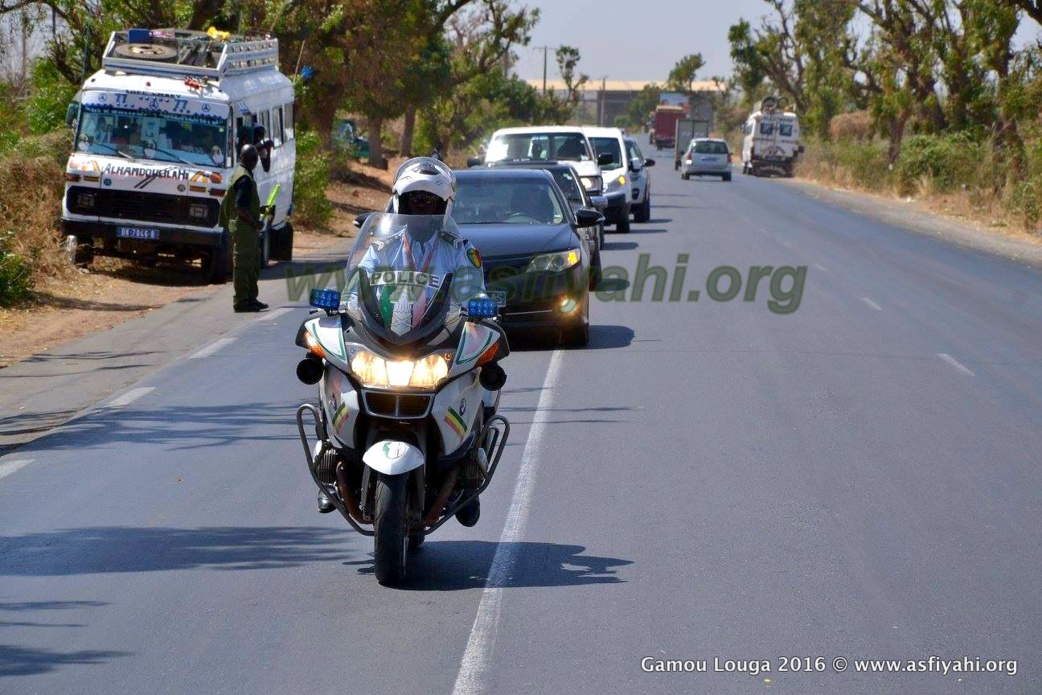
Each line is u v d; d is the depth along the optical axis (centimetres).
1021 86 5312
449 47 7869
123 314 2316
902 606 859
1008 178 5138
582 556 963
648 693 712
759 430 1390
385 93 6059
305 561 948
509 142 3703
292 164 3481
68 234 2731
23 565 932
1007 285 2891
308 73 3834
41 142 3061
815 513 1080
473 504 955
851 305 2469
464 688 716
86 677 730
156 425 1393
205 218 2712
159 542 991
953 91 6506
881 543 999
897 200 6525
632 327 2170
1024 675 745
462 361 869
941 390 1628
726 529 1034
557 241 1905
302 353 1848
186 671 739
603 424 1412
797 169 9744
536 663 754
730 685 725
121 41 2956
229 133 2777
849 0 7394
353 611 841
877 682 732
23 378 1678
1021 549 988
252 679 728
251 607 847
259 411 1465
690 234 4059
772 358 1853
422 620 824
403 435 862
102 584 892
